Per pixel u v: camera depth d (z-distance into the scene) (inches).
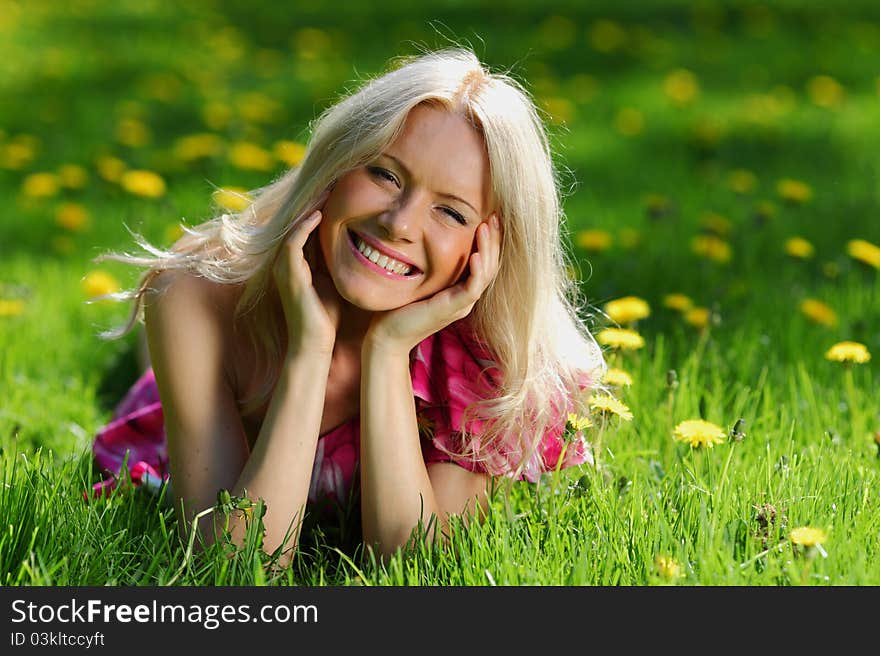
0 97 449.1
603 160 369.7
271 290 139.2
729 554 123.9
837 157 376.8
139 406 186.9
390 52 542.0
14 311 217.9
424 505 134.3
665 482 144.4
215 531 126.7
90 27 601.6
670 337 210.2
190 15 638.5
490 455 142.8
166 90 459.8
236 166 337.7
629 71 515.2
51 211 303.4
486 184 129.2
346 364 143.6
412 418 135.5
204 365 139.3
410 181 126.8
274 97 452.1
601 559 126.9
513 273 137.9
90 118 415.2
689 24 622.5
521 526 135.1
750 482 141.8
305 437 131.3
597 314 226.1
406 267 129.9
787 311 221.0
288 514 130.2
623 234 270.2
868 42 584.4
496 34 582.2
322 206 133.3
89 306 231.5
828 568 122.2
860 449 160.6
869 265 245.3
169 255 145.6
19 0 657.6
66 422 184.1
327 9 649.0
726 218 300.8
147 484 148.2
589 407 151.1
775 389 181.5
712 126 402.3
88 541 128.3
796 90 487.2
